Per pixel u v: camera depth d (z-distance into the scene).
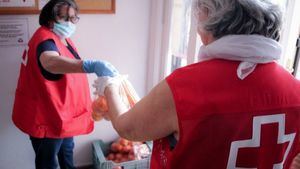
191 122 0.73
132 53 2.22
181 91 0.75
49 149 1.73
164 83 0.78
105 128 2.34
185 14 1.95
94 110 1.16
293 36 1.43
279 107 0.79
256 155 0.79
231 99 0.74
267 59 0.78
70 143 2.02
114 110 1.00
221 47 0.75
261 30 0.77
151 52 2.25
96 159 2.19
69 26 1.63
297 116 0.83
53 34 1.59
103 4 2.00
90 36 2.05
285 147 0.85
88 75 2.07
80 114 1.74
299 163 1.09
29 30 1.89
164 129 0.79
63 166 2.05
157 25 2.17
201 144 0.75
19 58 1.92
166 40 2.17
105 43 2.11
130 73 2.27
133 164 2.09
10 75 1.94
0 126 2.02
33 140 1.75
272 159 0.83
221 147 0.76
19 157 2.14
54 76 1.55
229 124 0.74
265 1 0.79
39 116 1.60
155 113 0.79
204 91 0.74
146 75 2.32
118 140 2.32
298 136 0.87
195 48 1.74
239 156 0.78
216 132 0.74
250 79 0.77
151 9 2.16
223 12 0.75
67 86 1.59
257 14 0.75
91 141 2.34
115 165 2.06
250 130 0.76
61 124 1.60
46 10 1.59
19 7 1.81
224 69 0.76
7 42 1.86
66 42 1.75
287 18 1.40
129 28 2.15
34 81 1.58
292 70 1.46
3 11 1.78
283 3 1.39
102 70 1.34
